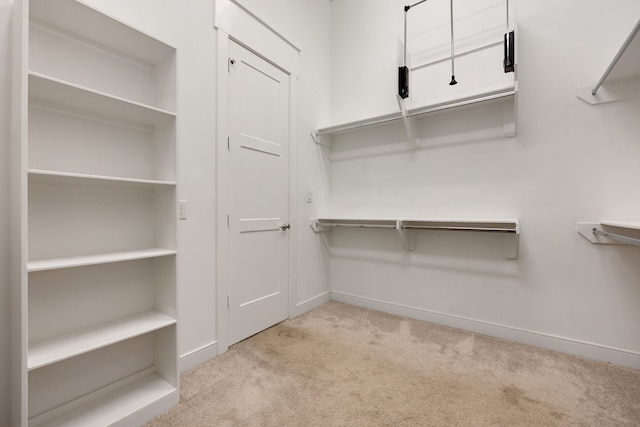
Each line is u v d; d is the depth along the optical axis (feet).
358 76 9.77
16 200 3.56
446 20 8.09
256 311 7.47
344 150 10.00
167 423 4.39
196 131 6.06
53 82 3.62
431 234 8.34
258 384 5.34
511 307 7.18
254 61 7.41
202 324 6.14
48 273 4.24
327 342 7.04
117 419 4.15
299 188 8.94
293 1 8.64
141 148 5.24
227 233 6.68
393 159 9.00
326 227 10.03
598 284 6.22
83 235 4.56
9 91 3.84
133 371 5.10
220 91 6.49
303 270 9.11
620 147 5.99
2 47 3.79
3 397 3.78
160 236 5.22
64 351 3.80
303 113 9.09
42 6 3.81
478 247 7.62
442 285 8.16
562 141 6.54
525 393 5.07
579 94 6.35
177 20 5.73
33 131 4.11
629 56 4.96
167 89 5.07
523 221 7.00
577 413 4.56
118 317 4.94
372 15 9.47
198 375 5.62
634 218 5.87
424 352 6.55
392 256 9.02
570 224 6.48
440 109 7.42
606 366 5.93
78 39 4.50
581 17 6.35
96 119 4.72
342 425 4.34
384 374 5.66
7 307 3.81
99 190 4.74
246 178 7.21
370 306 9.45
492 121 7.38
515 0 7.04
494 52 7.41
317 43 9.68
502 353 6.50
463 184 7.81
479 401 4.86
